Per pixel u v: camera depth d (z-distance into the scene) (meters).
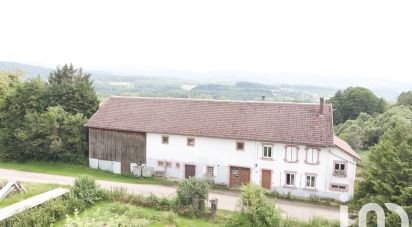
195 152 36.78
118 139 39.78
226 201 31.36
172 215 26.25
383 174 22.73
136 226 23.92
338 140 36.88
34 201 27.25
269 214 24.36
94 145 41.00
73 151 42.66
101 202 29.42
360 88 77.94
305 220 27.11
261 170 34.84
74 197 28.02
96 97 46.44
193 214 27.25
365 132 59.06
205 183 28.58
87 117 44.66
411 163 22.36
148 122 39.06
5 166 41.59
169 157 37.78
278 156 34.25
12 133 44.31
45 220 24.23
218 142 35.97
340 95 79.44
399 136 23.58
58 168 41.16
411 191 21.50
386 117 62.66
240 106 38.16
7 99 46.12
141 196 29.45
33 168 40.91
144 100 42.12
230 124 36.47
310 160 33.34
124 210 27.23
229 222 25.41
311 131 33.91
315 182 33.44
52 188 32.09
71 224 16.08
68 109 44.56
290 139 33.62
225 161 35.88
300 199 33.19
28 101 45.16
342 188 32.91
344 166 32.81
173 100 40.97
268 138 34.16
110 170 40.38
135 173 38.44
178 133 36.88
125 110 41.53
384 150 23.19
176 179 37.50
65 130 42.12
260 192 25.19
